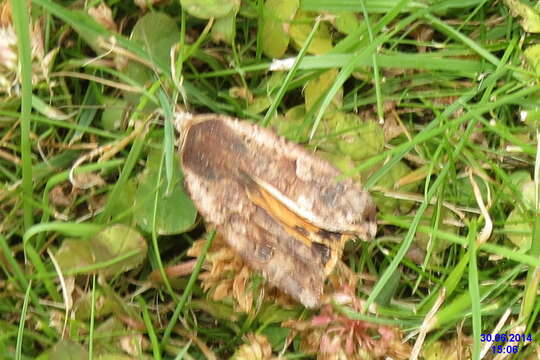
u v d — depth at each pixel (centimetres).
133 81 17
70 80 18
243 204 16
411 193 17
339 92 18
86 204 18
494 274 18
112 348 17
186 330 17
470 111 17
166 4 18
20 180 17
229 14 17
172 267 17
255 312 17
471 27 18
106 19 17
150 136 17
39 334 17
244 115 18
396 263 17
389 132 18
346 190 16
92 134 17
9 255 17
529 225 17
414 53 18
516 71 17
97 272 17
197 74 18
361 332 16
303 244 16
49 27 17
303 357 17
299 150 16
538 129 18
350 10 17
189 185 16
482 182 18
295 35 17
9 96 17
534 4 18
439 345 17
